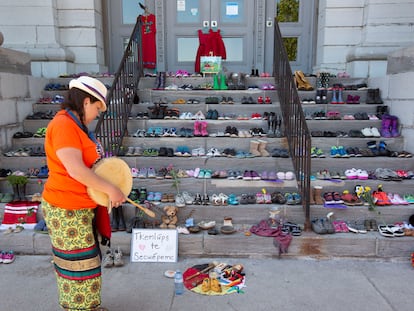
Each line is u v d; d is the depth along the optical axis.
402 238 3.49
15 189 3.96
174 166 4.38
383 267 3.36
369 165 4.34
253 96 5.49
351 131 4.80
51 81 5.84
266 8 7.15
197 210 3.82
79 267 2.08
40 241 3.58
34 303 2.80
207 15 7.16
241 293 2.91
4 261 3.41
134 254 3.45
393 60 5.11
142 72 6.07
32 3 6.32
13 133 4.76
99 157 2.11
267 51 7.29
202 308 2.71
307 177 3.57
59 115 1.98
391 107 5.04
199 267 3.29
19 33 6.38
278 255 3.52
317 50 7.07
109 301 2.80
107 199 2.06
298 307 2.72
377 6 6.12
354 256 3.51
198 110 5.26
